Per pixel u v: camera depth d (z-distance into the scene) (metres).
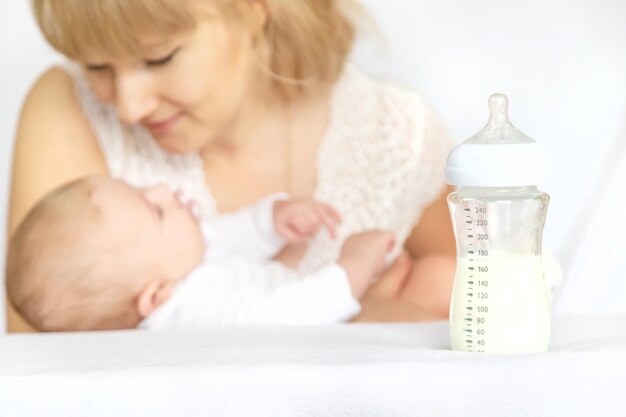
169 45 1.97
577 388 0.87
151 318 1.97
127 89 2.00
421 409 0.86
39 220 2.00
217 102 2.01
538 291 1.00
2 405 0.87
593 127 1.98
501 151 0.97
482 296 0.99
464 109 2.00
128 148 2.04
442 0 2.00
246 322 1.92
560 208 1.99
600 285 1.98
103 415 0.87
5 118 2.05
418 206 2.01
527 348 0.98
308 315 1.92
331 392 0.87
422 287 1.98
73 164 2.03
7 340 1.31
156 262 1.99
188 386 0.88
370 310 1.98
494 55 2.00
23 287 2.01
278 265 2.03
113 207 1.99
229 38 2.00
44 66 2.05
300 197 2.04
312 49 2.02
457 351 0.97
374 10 2.01
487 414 0.86
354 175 2.03
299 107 2.04
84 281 1.98
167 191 2.02
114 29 1.95
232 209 2.05
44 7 2.00
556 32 1.98
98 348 1.13
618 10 1.97
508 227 1.01
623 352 0.92
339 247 2.02
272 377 0.88
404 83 2.01
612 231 1.98
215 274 1.99
